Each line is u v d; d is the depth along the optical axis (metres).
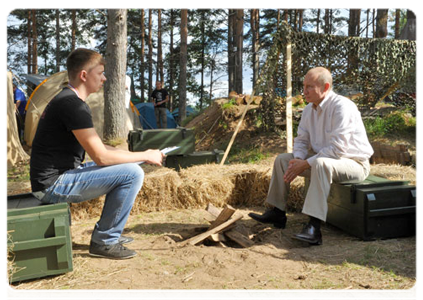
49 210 2.36
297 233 3.13
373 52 8.28
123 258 2.63
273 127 8.73
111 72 9.28
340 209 3.27
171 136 5.27
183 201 4.17
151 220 3.73
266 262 2.55
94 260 2.61
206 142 9.16
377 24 14.00
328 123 3.12
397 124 7.99
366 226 2.98
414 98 8.88
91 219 3.84
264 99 8.66
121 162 2.51
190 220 3.72
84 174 2.50
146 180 4.03
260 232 3.26
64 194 2.49
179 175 4.47
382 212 2.96
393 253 2.70
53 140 2.46
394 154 5.93
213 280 2.29
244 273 2.38
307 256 2.66
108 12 9.20
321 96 3.12
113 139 9.32
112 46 9.23
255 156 7.64
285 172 3.22
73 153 2.55
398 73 8.52
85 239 3.13
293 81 8.36
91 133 2.42
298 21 23.36
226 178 4.30
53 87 10.05
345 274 2.36
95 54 2.56
